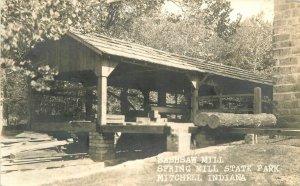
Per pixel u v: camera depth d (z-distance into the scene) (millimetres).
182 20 27109
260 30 23406
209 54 25000
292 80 12906
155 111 13812
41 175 9828
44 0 10086
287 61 13023
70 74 15766
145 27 28641
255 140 11453
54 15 10141
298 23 12805
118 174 7668
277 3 13250
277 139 11484
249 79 18406
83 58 13180
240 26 23969
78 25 11961
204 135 11289
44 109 18250
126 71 16234
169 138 10117
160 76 17516
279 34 13203
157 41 27734
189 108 16188
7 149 10742
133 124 12461
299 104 12758
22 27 9914
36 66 12609
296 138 11273
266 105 17516
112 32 27734
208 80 16672
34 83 11195
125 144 14383
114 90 22297
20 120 19500
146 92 19172
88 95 16656
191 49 26141
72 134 14297
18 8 9750
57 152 12398
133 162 8352
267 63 23500
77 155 12891
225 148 9648
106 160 12438
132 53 13641
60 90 14930
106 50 12500
